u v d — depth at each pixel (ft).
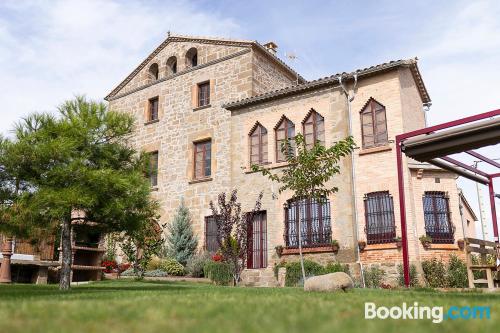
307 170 40.19
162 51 75.61
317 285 24.88
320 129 55.62
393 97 51.16
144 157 31.55
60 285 29.07
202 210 63.31
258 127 60.49
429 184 48.75
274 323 8.40
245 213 56.44
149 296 18.31
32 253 45.47
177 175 67.62
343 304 13.35
